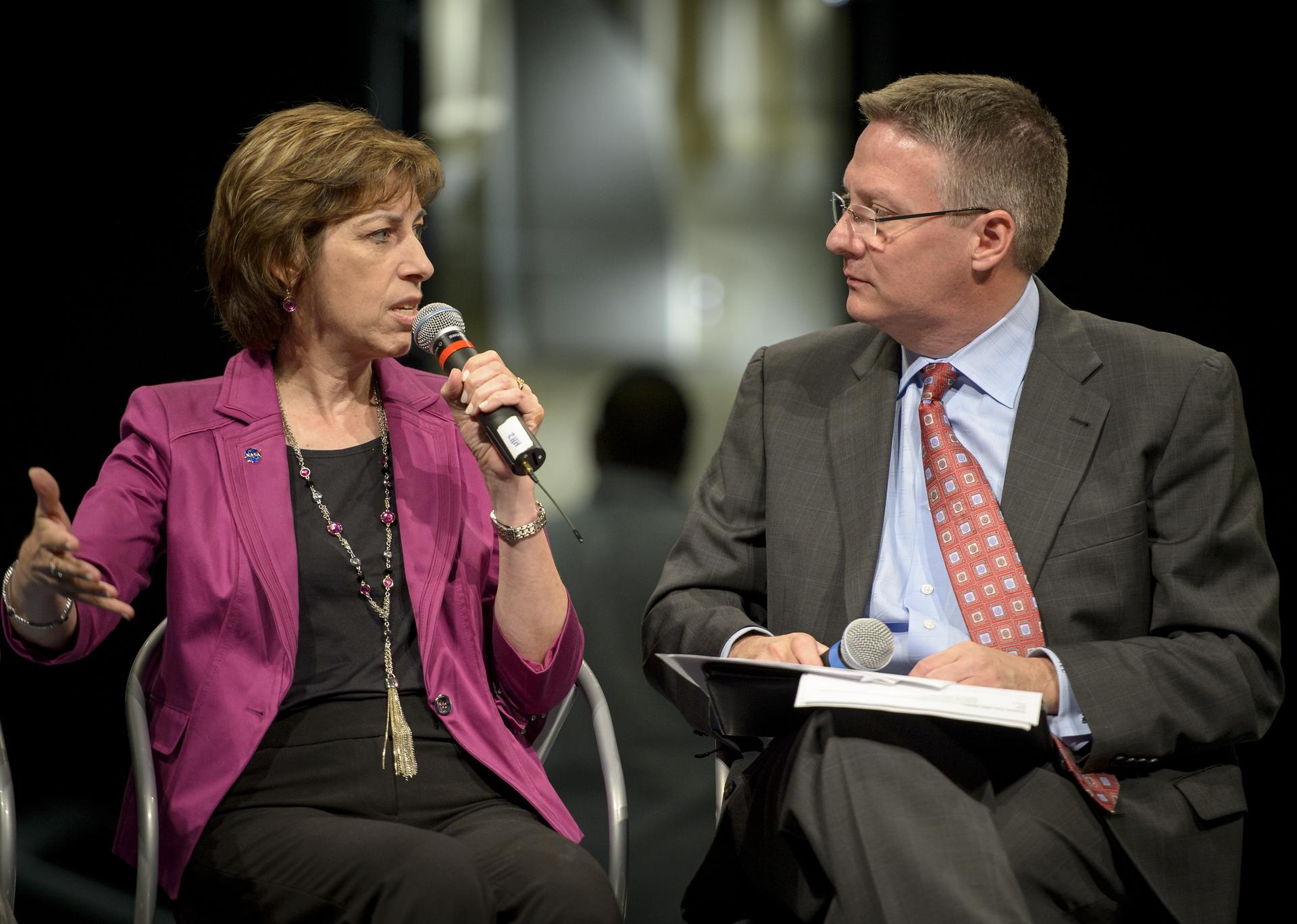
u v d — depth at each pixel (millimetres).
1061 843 5859
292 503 6477
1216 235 11820
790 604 6898
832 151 18359
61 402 12023
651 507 10172
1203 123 11852
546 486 18500
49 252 12016
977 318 6801
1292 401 11422
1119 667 6090
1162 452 6555
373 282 6469
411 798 6180
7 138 11875
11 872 6047
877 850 5328
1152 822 6020
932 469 6766
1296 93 11539
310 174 6375
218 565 6219
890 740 5836
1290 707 10727
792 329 19375
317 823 5902
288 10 12781
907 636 6562
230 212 6531
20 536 11867
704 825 9812
